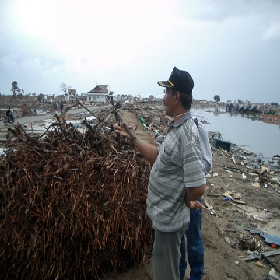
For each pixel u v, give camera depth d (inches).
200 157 75.3
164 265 82.7
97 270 110.3
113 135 135.0
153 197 83.3
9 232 97.0
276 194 330.3
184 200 80.7
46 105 1606.8
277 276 166.7
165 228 79.9
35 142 124.1
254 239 213.6
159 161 81.5
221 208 279.9
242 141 872.3
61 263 100.7
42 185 101.5
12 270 98.7
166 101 83.5
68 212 101.5
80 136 128.8
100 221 105.6
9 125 668.1
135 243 109.8
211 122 1549.0
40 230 98.8
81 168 109.1
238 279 135.2
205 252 154.7
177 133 78.4
